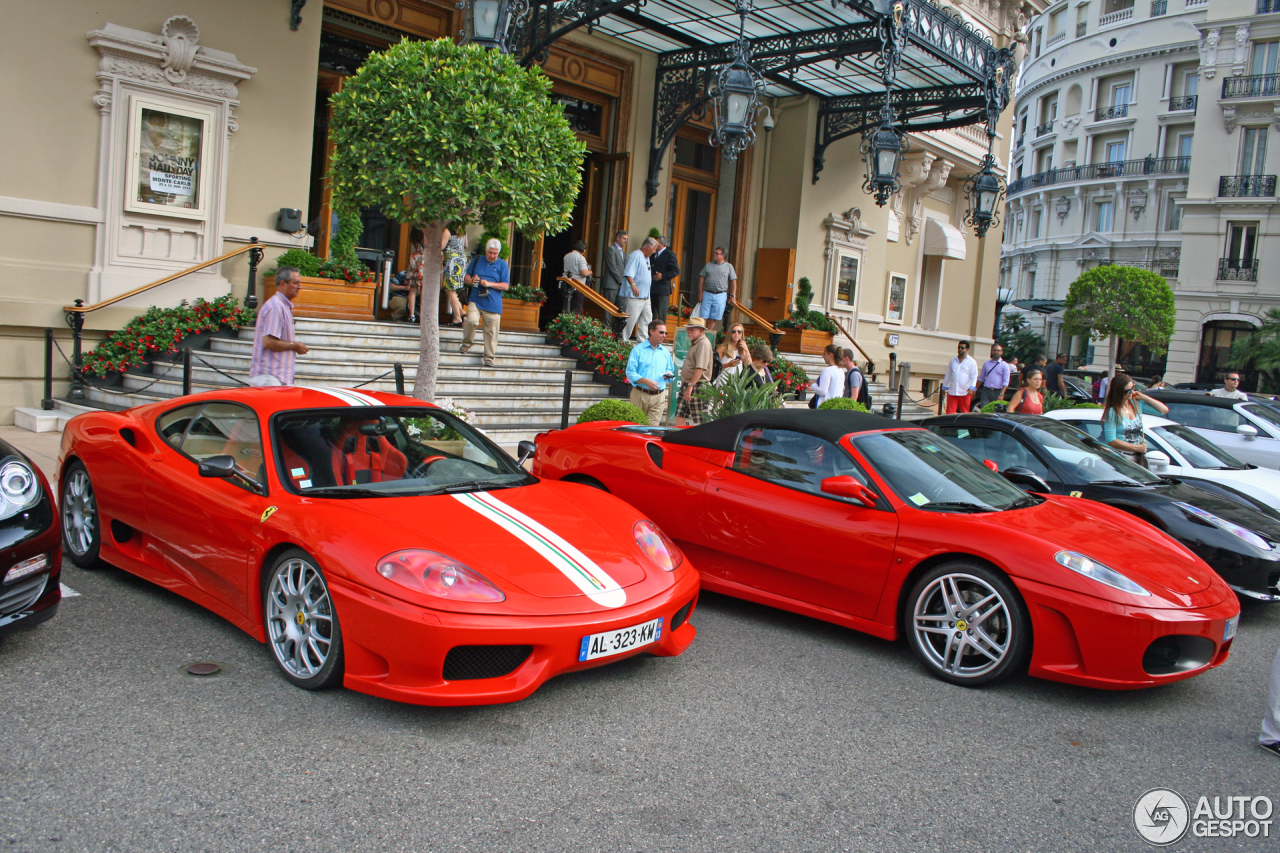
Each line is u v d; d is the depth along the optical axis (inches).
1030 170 2204.7
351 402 179.9
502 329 490.6
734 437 213.2
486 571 136.9
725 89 423.8
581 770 125.0
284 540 144.9
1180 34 1823.3
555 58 552.1
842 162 708.0
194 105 392.5
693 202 665.6
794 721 147.9
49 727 125.5
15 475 146.1
